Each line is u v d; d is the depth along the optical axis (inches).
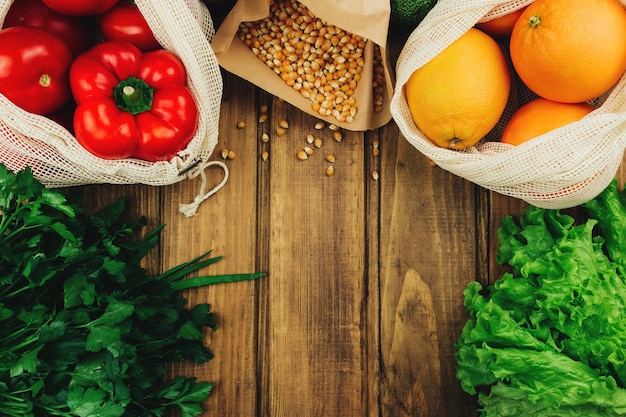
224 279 47.8
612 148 40.0
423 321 48.0
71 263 41.9
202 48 42.0
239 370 48.0
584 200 43.7
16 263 41.3
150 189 48.2
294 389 48.1
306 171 48.5
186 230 48.3
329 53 46.6
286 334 48.1
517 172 41.1
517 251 44.4
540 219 44.9
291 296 48.2
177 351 45.7
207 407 47.9
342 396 48.0
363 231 48.4
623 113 39.1
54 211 43.9
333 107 47.3
